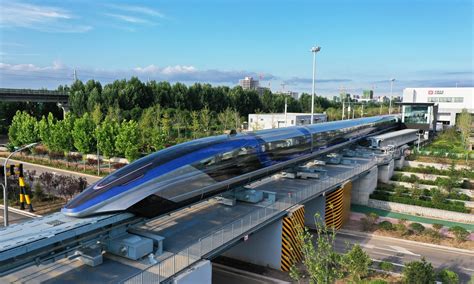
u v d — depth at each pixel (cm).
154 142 5397
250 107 12181
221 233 2077
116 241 1830
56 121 6062
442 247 3066
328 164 4684
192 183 2206
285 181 3625
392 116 7688
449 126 9894
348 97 18788
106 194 1852
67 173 4838
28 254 1477
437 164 5259
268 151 2978
